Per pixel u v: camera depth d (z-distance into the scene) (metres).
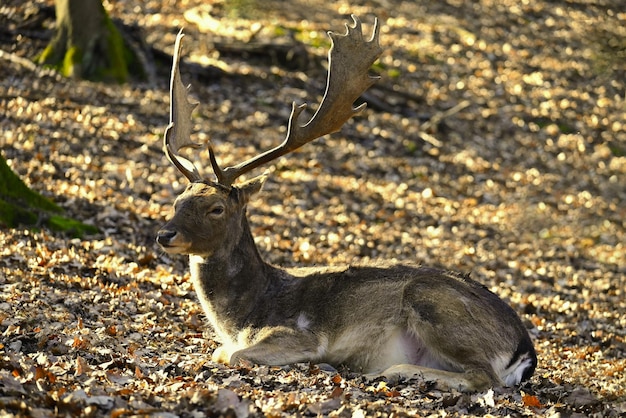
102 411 6.41
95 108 21.42
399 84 28.52
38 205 13.76
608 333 12.82
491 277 15.87
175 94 9.70
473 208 21.14
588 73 31.78
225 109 23.66
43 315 9.23
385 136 24.64
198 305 10.98
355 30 9.65
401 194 21.00
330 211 18.64
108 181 16.92
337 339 8.71
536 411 7.66
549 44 33.53
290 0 32.38
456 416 7.20
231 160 20.20
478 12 35.12
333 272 9.00
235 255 8.94
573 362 10.79
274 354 8.52
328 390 7.64
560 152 26.45
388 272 8.90
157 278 11.88
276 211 17.77
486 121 27.34
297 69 27.56
